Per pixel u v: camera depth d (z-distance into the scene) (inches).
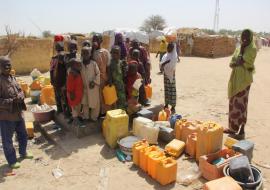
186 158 128.5
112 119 135.9
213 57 606.2
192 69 417.7
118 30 620.1
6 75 117.7
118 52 152.6
